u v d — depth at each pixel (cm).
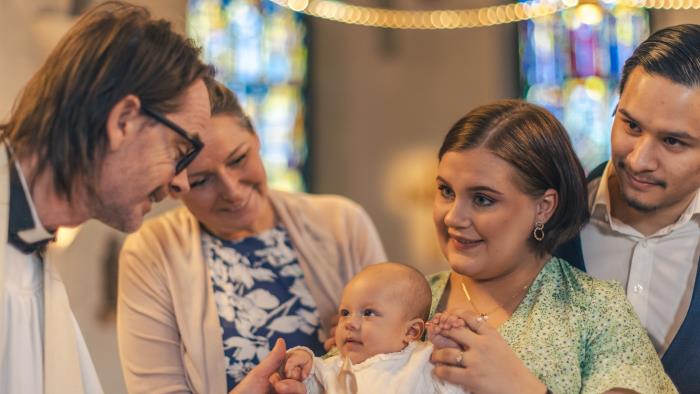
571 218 252
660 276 271
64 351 222
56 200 215
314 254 310
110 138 210
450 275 275
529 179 243
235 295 298
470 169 243
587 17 1084
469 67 1184
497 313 255
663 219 271
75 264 617
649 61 248
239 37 1135
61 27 568
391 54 1198
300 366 245
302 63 1168
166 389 288
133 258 304
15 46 554
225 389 284
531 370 233
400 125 1192
